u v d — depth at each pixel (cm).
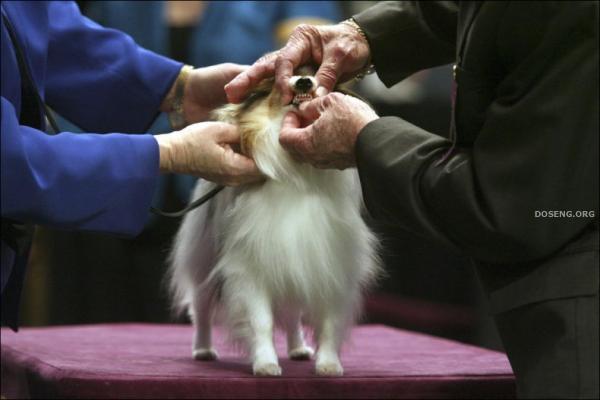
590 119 313
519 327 333
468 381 391
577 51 315
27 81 401
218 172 411
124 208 388
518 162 319
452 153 350
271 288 423
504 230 319
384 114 790
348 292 427
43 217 368
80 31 497
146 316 765
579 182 316
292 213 416
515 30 328
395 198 351
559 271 325
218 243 439
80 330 625
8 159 352
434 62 465
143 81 496
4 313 428
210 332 479
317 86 421
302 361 471
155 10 700
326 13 719
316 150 390
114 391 378
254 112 424
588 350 312
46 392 403
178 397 381
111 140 391
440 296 918
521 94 324
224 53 690
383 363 454
